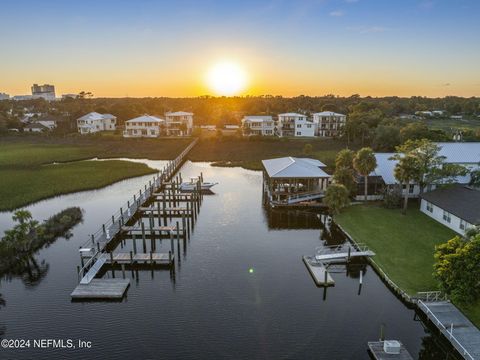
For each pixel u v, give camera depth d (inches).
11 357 812.6
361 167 1689.2
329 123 4222.4
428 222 1517.0
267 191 2110.0
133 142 3868.1
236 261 1272.1
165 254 1269.7
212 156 3289.9
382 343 816.3
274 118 5064.0
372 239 1354.6
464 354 748.6
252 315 956.0
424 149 1615.4
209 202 1993.1
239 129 4525.1
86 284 1080.2
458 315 870.4
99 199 2025.1
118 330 903.1
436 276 880.9
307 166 2023.9
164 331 896.9
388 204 1707.7
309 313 961.5
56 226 1529.3
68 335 887.7
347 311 967.6
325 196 1654.8
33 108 7027.6
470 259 808.3
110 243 1405.0
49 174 2488.9
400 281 1055.6
